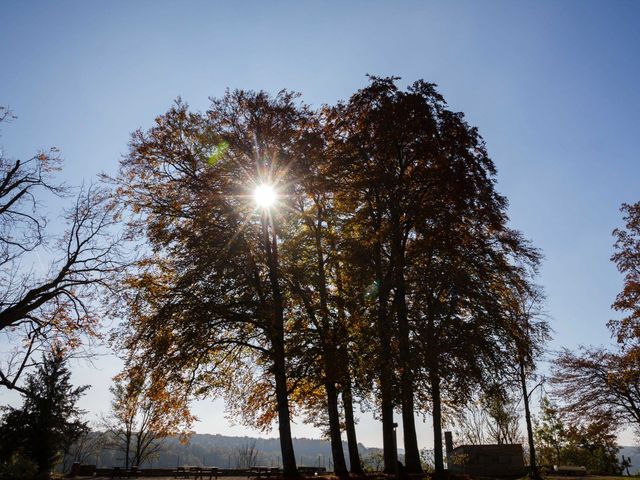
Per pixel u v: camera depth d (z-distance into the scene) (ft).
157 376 67.67
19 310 75.15
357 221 81.71
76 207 79.61
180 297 69.26
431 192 79.87
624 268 82.02
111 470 111.45
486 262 78.89
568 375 112.47
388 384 67.41
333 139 82.69
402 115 79.00
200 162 75.87
